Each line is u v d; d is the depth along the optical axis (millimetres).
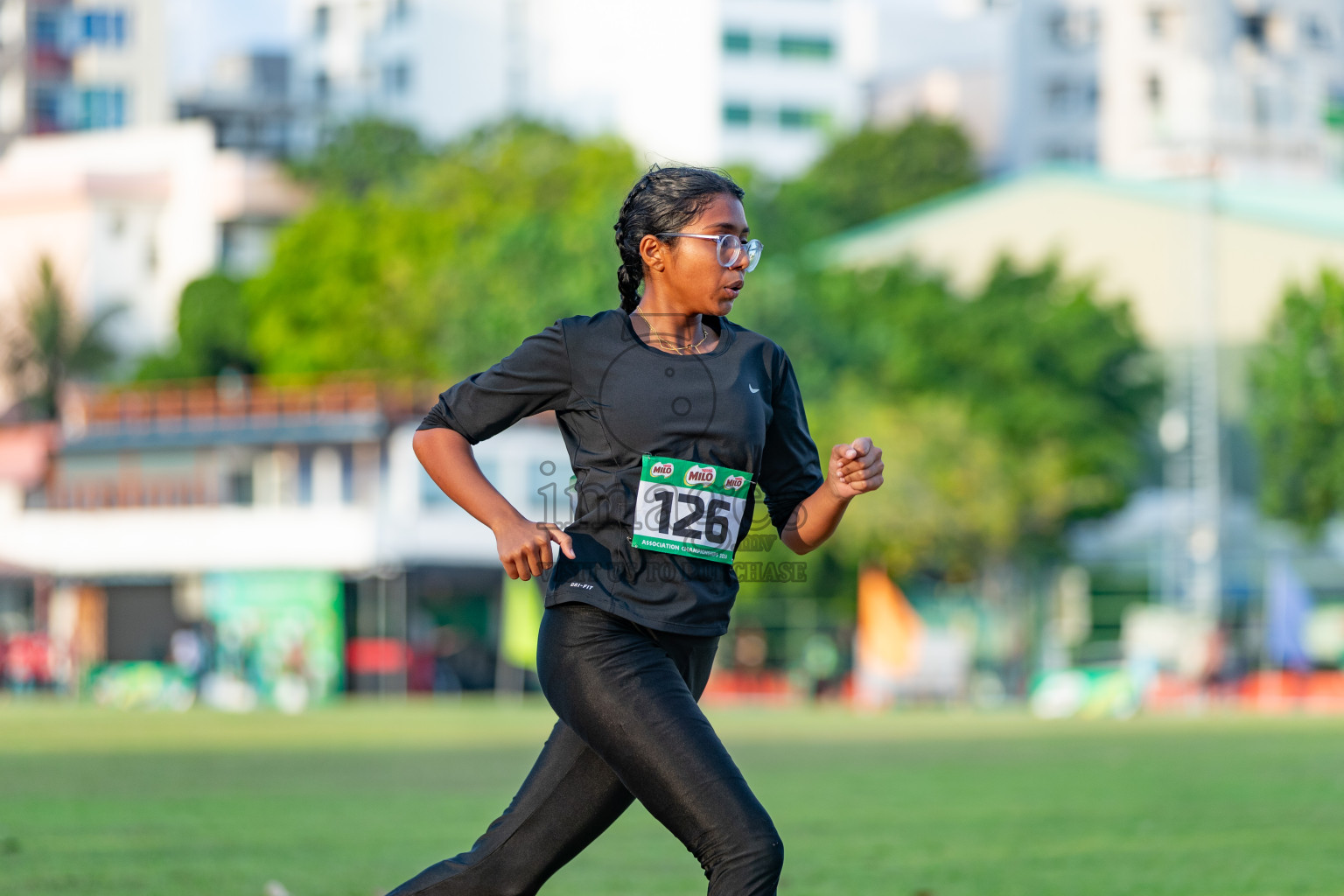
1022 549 95500
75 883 17203
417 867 18625
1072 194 117125
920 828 22859
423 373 114062
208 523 104625
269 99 183375
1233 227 110250
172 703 88250
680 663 8969
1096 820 23734
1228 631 85375
